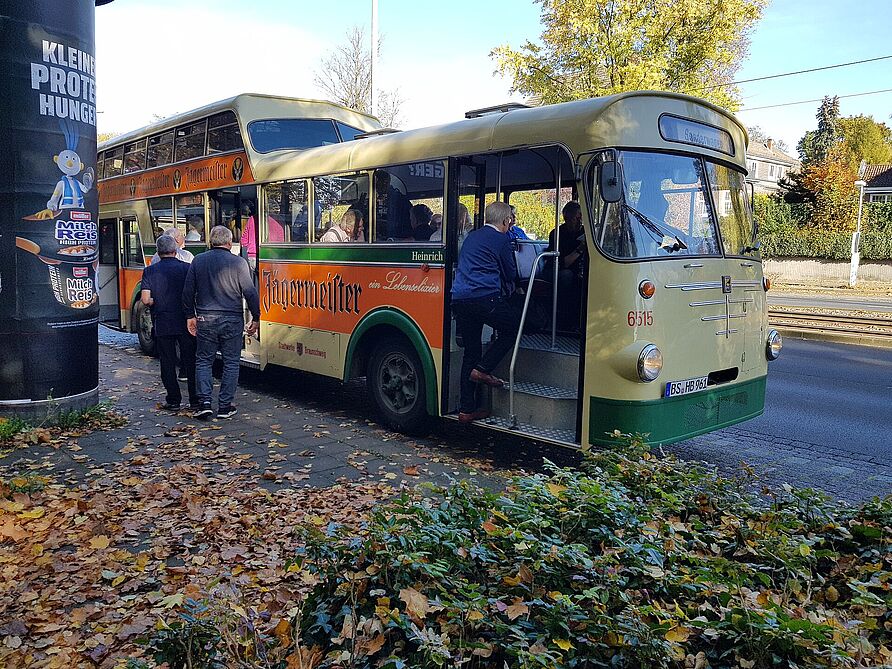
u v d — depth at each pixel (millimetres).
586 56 20609
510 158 7273
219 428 7676
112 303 14570
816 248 40656
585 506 3205
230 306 7973
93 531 4758
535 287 7309
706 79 21953
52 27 7137
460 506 3395
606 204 5750
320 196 8453
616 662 2447
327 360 8430
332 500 5461
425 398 7238
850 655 2418
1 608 3820
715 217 6457
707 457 7227
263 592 3885
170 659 2602
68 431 7246
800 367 12445
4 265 7066
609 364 5688
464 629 2535
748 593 2834
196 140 11055
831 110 65000
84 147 7488
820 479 6516
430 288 7043
